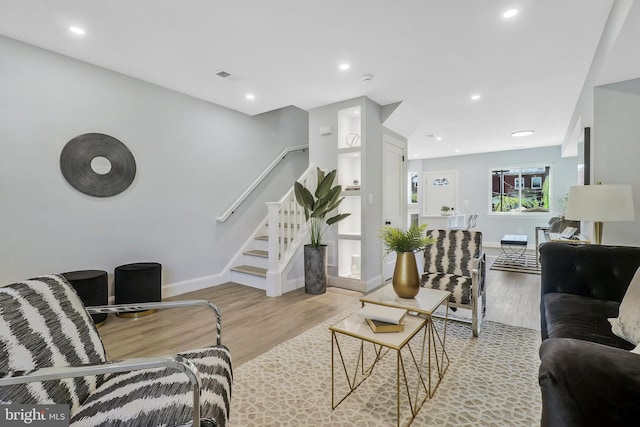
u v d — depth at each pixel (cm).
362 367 197
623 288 199
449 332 263
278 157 513
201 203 408
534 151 782
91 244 308
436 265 303
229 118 442
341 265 425
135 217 341
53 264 284
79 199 300
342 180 430
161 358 88
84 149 301
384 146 442
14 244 264
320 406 167
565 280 219
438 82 354
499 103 430
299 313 311
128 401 100
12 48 260
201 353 131
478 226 864
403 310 179
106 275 287
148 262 346
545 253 230
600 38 261
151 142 354
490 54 290
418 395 175
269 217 372
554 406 88
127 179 332
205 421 91
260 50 280
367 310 179
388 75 334
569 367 88
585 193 237
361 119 397
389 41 266
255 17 231
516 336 254
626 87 285
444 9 223
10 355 93
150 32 250
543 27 246
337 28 246
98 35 254
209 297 368
